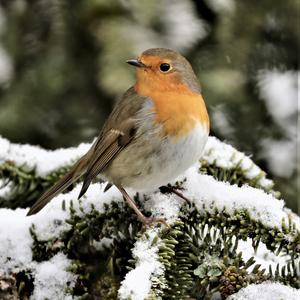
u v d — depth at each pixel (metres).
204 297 7.91
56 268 8.34
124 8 11.44
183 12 11.71
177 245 8.16
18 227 8.58
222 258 8.09
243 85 11.87
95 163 9.62
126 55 10.98
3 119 11.68
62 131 11.92
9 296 8.14
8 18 12.00
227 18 11.67
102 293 8.38
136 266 7.66
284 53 12.16
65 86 11.76
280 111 12.12
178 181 9.10
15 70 11.91
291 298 7.49
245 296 7.62
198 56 11.62
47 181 10.06
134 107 9.52
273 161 11.77
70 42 11.70
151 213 8.62
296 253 8.08
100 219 8.72
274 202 8.34
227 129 11.89
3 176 9.94
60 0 11.77
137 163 9.38
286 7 11.79
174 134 9.21
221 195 8.45
